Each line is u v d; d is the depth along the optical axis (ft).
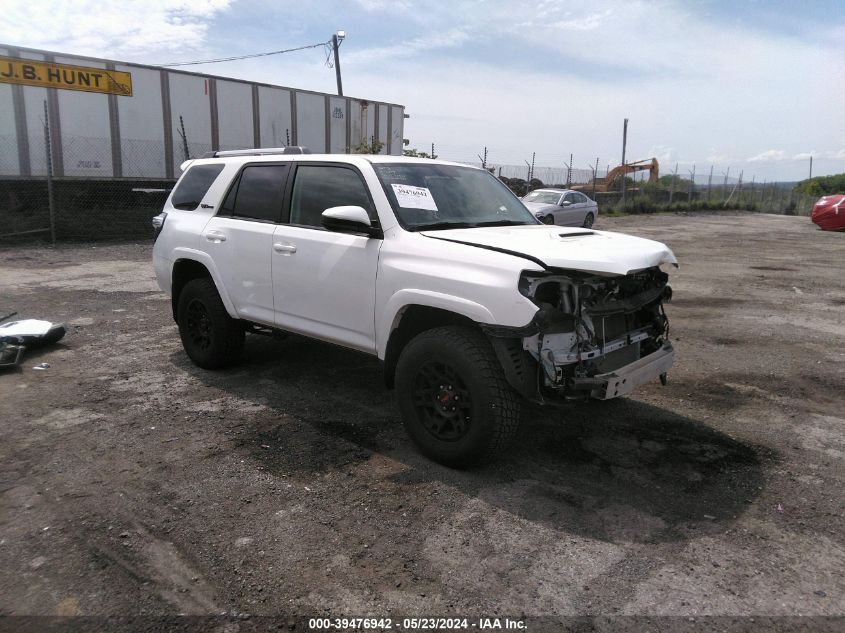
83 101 46.11
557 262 10.98
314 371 18.30
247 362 19.04
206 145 53.06
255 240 15.81
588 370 11.88
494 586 8.94
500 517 10.71
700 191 140.56
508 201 16.21
